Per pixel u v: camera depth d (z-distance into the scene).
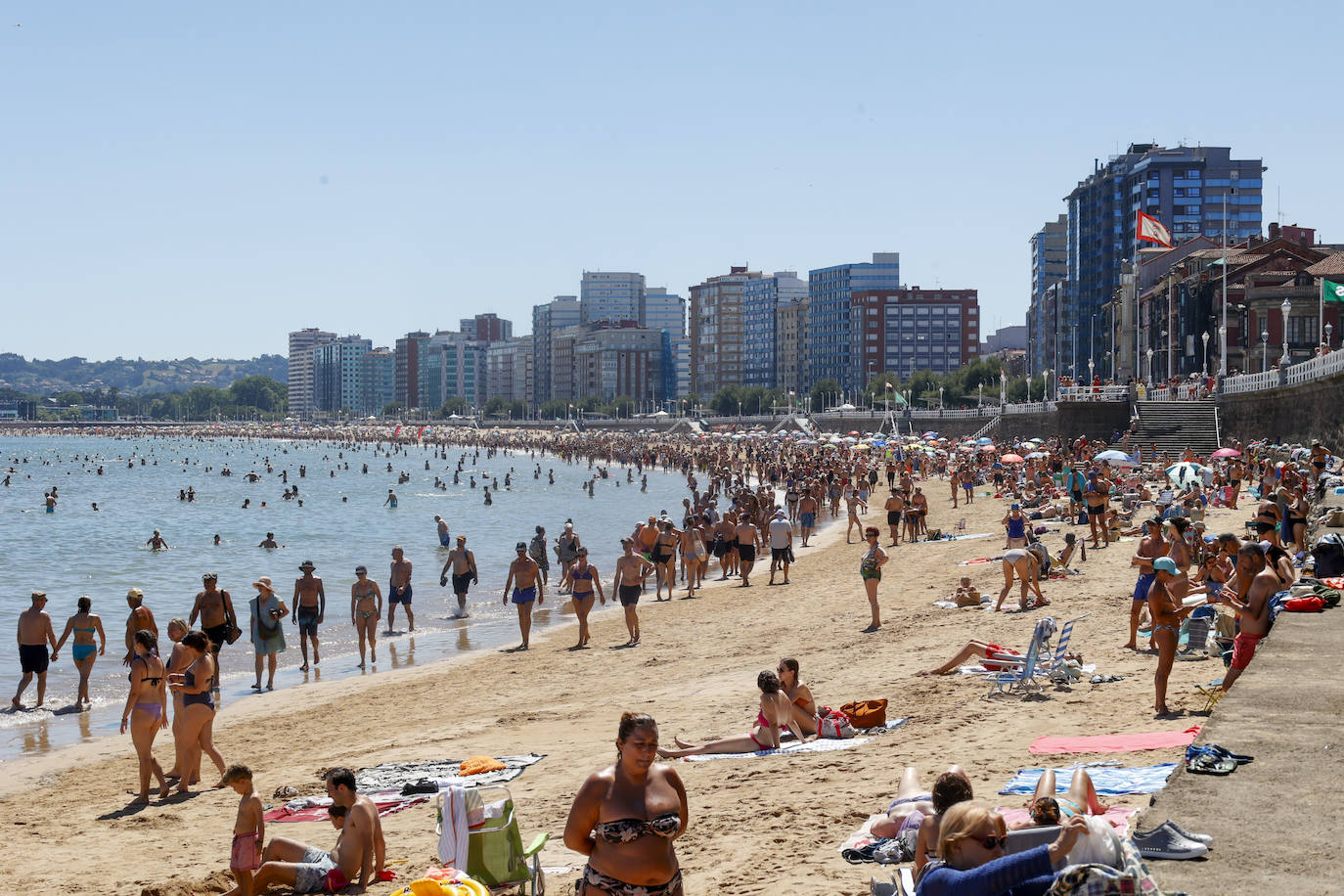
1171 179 153.50
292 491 87.25
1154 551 16.92
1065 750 11.52
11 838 12.90
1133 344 123.62
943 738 12.90
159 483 113.88
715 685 19.41
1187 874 5.80
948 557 36.25
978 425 112.00
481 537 56.72
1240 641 12.23
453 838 9.12
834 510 59.94
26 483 113.69
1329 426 49.28
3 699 21.64
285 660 25.69
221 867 11.41
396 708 20.12
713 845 9.80
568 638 27.33
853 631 23.70
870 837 9.14
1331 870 5.79
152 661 14.27
